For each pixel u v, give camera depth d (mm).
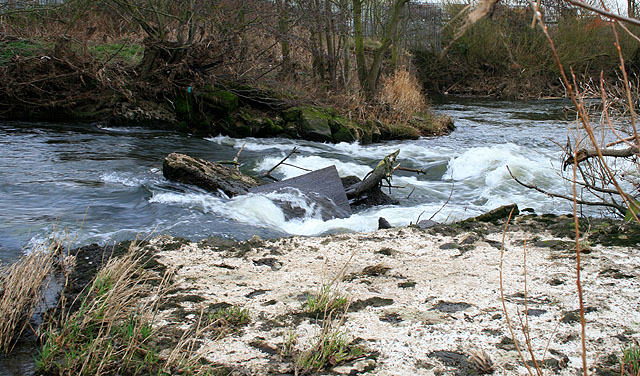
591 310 3883
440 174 13133
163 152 14141
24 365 3377
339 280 4723
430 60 37312
